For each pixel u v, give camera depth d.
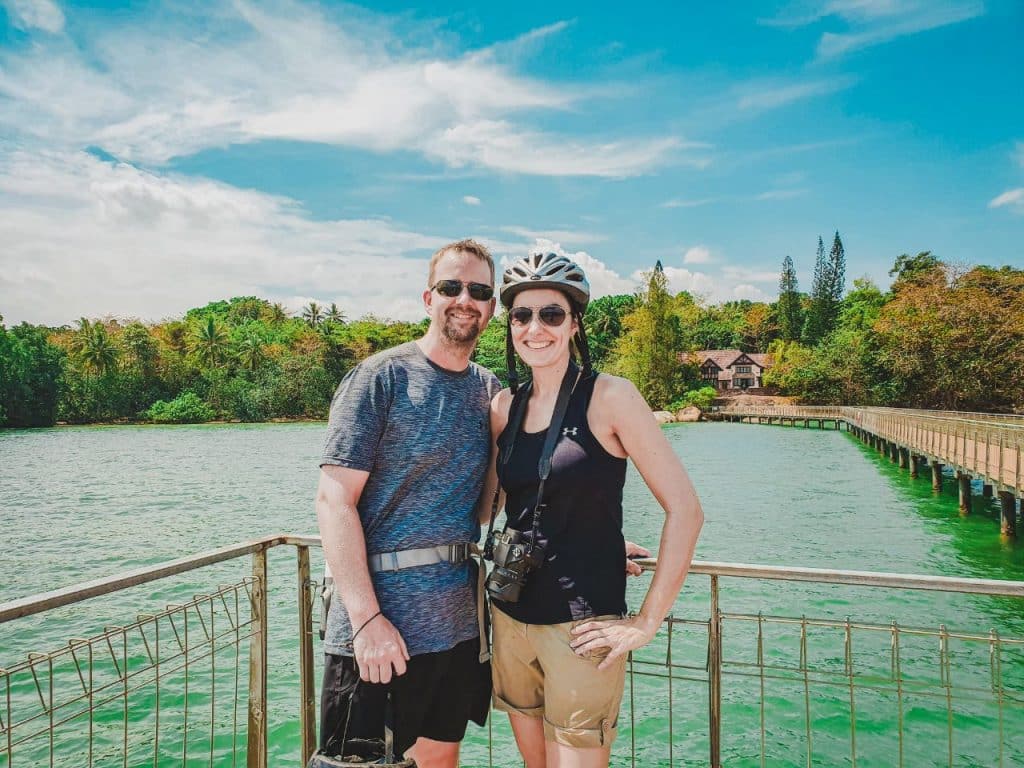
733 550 13.96
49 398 66.56
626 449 2.04
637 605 9.45
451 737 2.25
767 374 80.00
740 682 7.14
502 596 2.07
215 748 5.88
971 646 8.05
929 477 25.95
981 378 44.97
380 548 2.13
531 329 2.11
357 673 2.07
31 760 5.78
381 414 2.12
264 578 2.85
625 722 6.32
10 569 13.11
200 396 73.44
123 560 13.77
